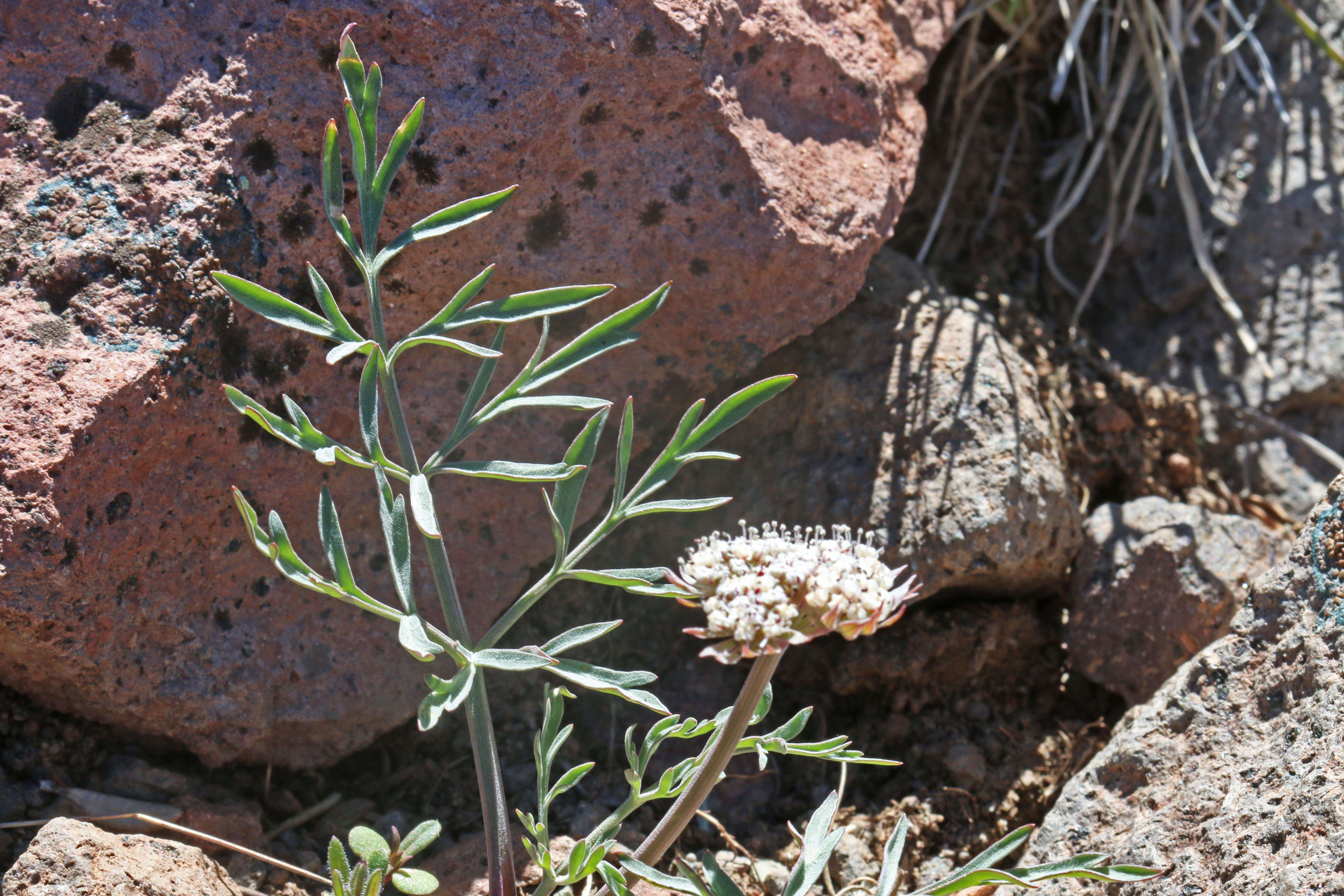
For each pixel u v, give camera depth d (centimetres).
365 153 192
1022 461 278
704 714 274
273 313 185
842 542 172
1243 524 288
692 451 195
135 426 208
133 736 236
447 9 227
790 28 264
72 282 208
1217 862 193
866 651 275
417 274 236
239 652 230
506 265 243
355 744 246
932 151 376
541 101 233
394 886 224
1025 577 281
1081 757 269
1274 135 378
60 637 206
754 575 163
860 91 278
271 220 222
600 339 195
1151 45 392
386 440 244
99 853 190
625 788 257
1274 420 353
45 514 198
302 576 173
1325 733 192
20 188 211
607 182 247
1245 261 369
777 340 264
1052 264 367
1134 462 325
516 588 261
